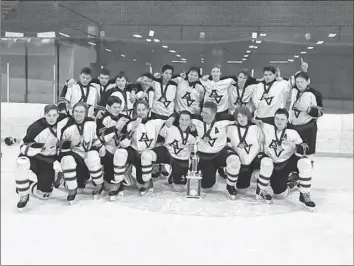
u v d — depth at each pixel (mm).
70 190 3830
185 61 8047
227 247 2771
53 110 3760
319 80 8141
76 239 2891
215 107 4023
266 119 4645
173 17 9031
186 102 4848
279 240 2920
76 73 7855
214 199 4074
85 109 3932
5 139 7105
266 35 7867
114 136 4113
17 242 2799
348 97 8195
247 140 4023
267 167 3879
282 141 3918
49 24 8320
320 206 3879
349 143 6910
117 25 9039
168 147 4121
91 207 3740
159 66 8094
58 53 7652
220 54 7945
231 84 4824
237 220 3410
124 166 3959
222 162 4094
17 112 7191
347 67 8086
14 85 7430
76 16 8727
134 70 8109
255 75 7934
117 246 2760
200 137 4074
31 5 8406
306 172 3752
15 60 7465
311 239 2949
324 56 8102
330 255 2637
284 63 7938
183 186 4316
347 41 8055
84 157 4039
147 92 4879
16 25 8039
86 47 7969
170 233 3053
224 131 4086
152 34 8062
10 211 3559
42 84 7578
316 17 8750
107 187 4289
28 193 3605
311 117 4652
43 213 3525
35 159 3877
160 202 3904
